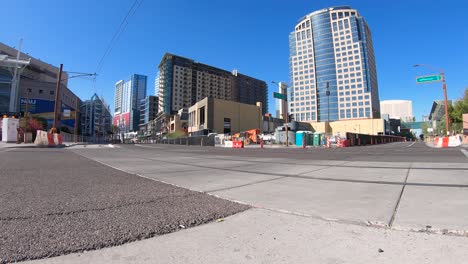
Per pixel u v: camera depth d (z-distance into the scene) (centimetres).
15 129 3509
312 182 663
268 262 241
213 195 521
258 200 478
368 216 369
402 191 526
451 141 3019
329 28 13012
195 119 9638
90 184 634
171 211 403
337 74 12731
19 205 429
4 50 8562
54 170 905
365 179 685
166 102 14325
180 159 1500
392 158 1333
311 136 4706
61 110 8550
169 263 241
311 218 369
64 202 453
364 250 262
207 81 15612
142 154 2020
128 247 275
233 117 9225
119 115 18238
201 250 269
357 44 12488
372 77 13412
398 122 15288
